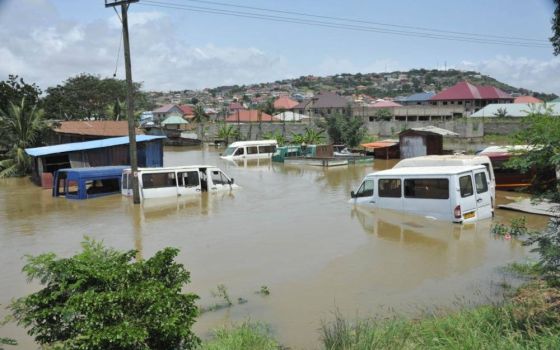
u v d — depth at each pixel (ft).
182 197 79.30
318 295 34.40
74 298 18.48
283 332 28.32
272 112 363.76
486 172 56.90
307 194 81.61
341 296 34.01
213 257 44.57
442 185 54.75
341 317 30.07
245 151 152.97
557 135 24.90
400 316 29.55
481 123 155.84
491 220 55.67
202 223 59.72
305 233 52.70
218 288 36.11
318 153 143.95
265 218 61.72
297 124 195.42
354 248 46.06
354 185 92.79
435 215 55.62
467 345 20.75
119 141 107.65
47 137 128.77
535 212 58.39
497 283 35.22
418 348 21.75
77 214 67.72
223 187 85.71
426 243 46.75
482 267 39.17
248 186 92.22
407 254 43.55
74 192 84.69
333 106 322.96
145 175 77.87
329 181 99.55
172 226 58.49
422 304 31.81
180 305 20.48
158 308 18.99
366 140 169.37
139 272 20.63
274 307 32.45
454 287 34.88
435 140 132.16
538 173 27.30
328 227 55.06
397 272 38.78
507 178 77.25
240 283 37.37
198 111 334.44
